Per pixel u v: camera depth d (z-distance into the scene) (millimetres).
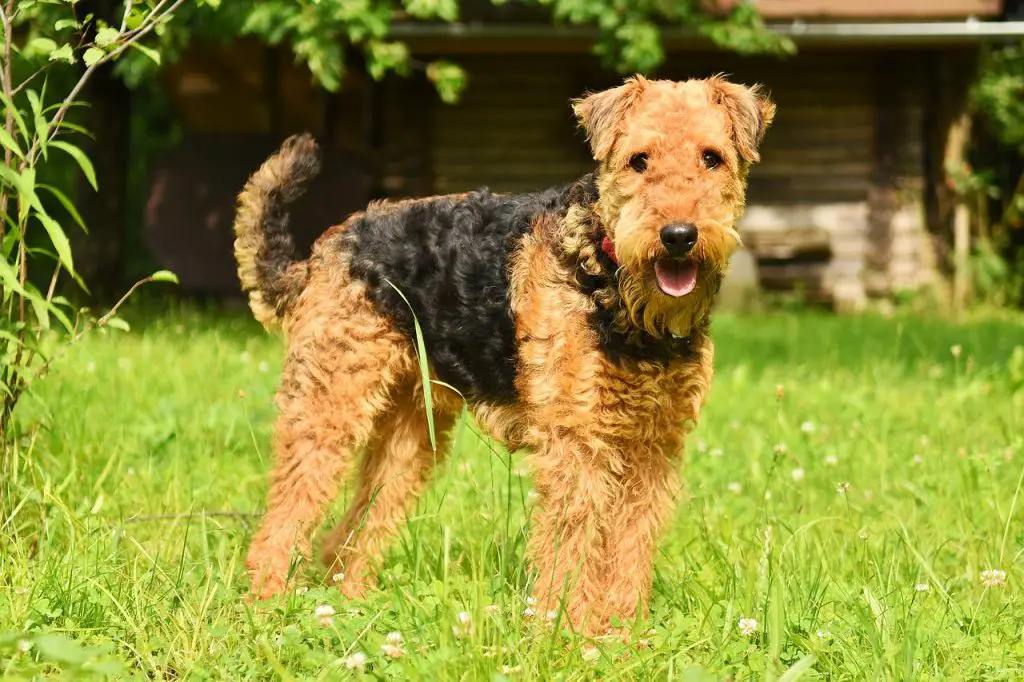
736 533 3770
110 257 11570
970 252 13984
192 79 14031
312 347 3359
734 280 12609
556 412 3035
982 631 2973
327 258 3434
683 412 3123
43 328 3125
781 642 2672
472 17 10969
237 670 2684
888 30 11133
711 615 3037
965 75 13016
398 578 3301
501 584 2895
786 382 6922
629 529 3205
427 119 13039
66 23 3320
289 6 8219
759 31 9789
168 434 4738
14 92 3281
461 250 3266
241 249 3609
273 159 3584
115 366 6332
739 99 3119
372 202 3574
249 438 4918
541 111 13102
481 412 3322
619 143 3014
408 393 3586
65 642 2178
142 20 3402
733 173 3074
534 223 3205
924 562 3088
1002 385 6754
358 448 3428
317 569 3617
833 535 3732
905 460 4941
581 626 2986
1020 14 11984
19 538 3201
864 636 2848
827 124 13125
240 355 7055
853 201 13180
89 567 3082
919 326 10844
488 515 3787
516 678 2523
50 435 4141
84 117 11453
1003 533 3678
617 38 9523
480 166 13156
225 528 3537
